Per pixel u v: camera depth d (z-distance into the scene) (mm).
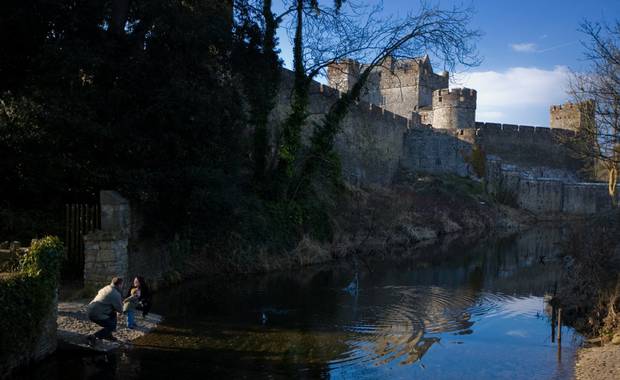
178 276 16047
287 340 10438
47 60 12906
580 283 14805
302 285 16656
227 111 16891
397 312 13305
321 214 23672
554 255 25938
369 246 25031
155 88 14062
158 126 14344
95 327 9891
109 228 12062
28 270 8258
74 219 13250
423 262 23297
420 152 47375
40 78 13164
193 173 14336
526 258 25047
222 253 18188
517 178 51625
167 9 14383
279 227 20844
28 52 13680
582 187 55125
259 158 21172
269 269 19094
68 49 12844
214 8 16188
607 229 16797
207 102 14219
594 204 55688
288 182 21734
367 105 38188
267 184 21328
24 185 13289
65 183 13727
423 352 10109
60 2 13000
